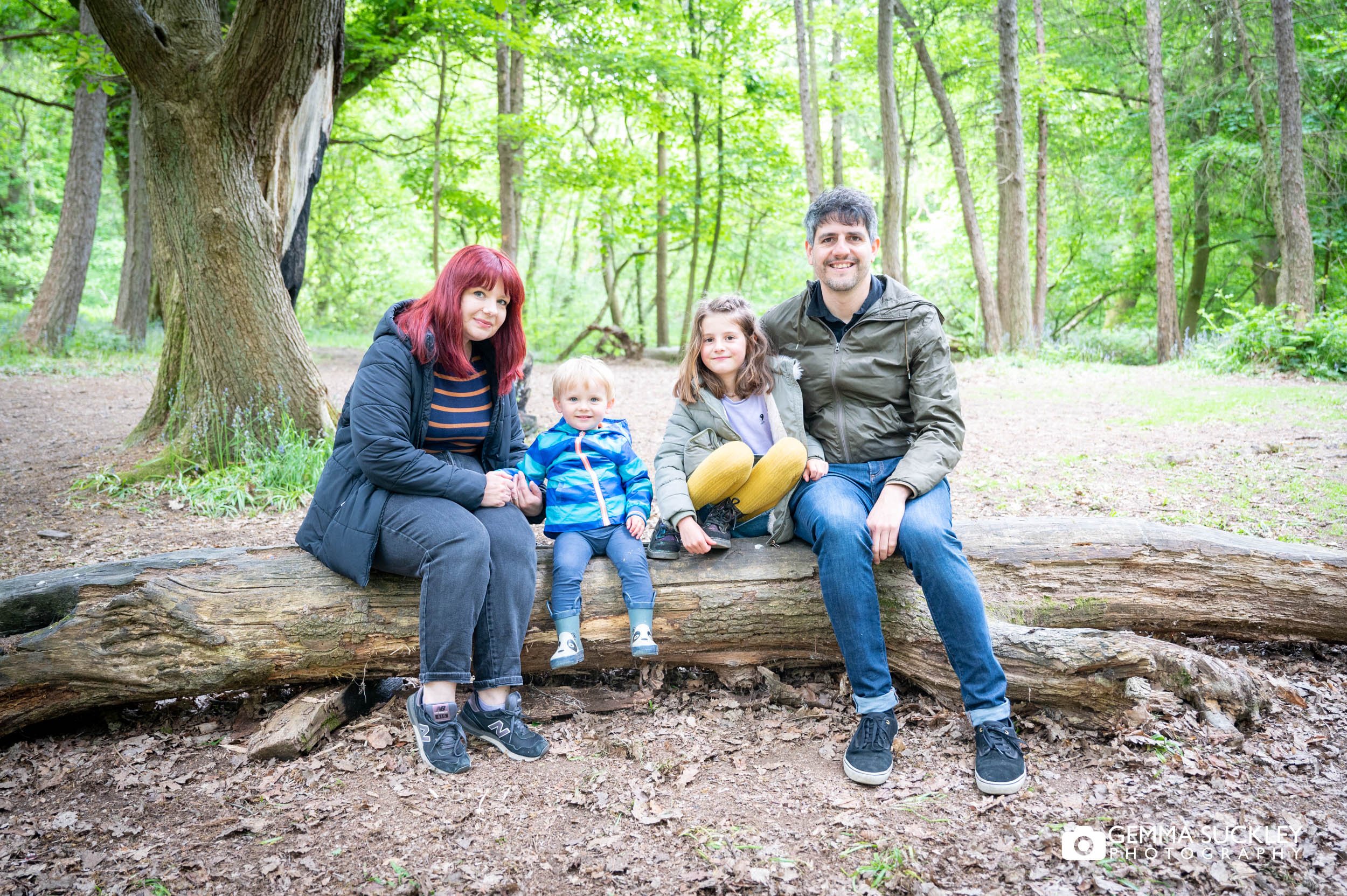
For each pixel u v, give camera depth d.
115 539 4.68
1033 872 2.00
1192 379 11.26
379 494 2.75
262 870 2.07
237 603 2.76
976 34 17.72
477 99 22.02
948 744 2.64
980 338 16.38
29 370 11.57
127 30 5.29
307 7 5.49
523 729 2.67
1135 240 19.34
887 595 2.92
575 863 2.10
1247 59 15.45
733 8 16.77
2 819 2.29
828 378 3.04
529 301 19.88
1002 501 5.28
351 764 2.58
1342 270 16.64
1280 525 4.45
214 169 5.71
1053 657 2.63
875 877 2.01
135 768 2.54
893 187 14.75
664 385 12.45
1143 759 2.43
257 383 5.93
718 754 2.63
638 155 18.06
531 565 2.76
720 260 22.81
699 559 2.98
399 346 2.76
